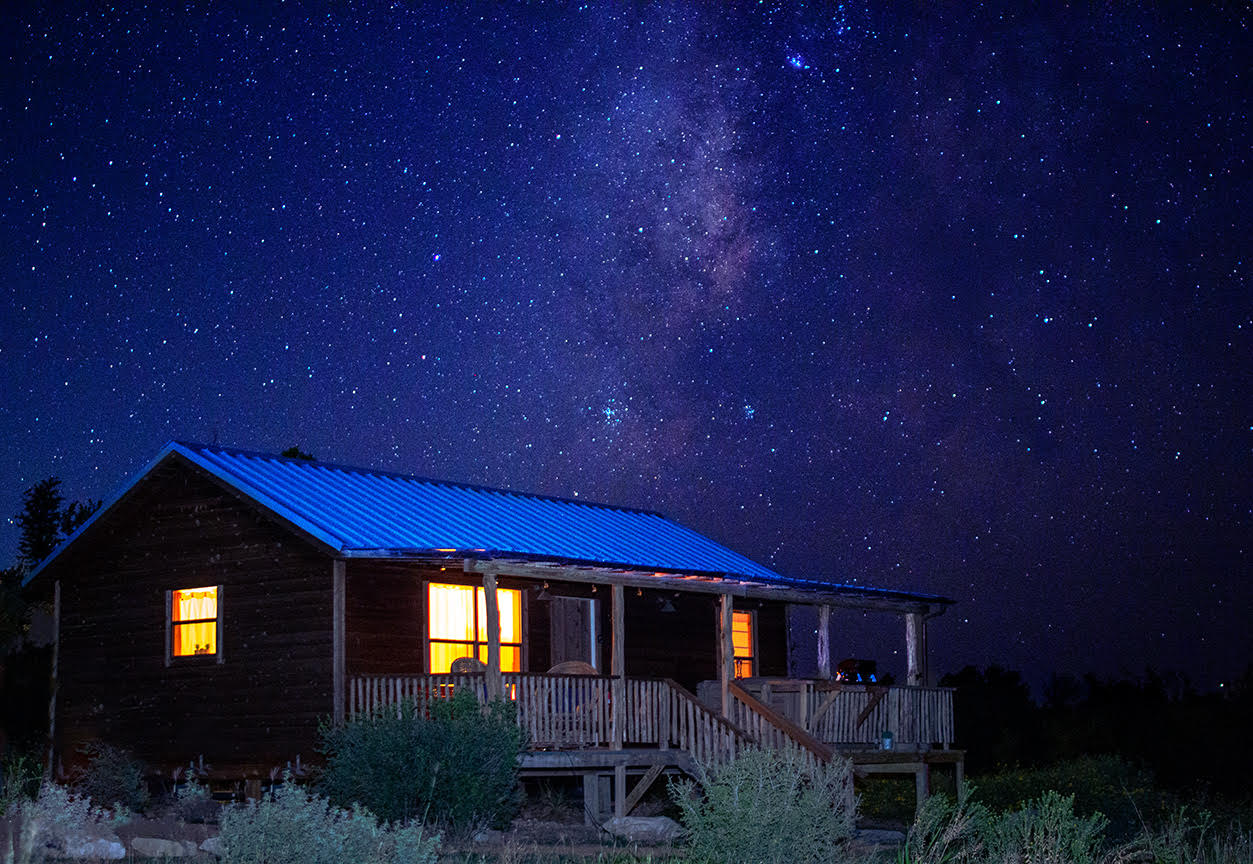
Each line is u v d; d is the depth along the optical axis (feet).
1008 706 153.58
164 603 79.10
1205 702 144.05
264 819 35.09
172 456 78.54
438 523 79.25
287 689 73.51
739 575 81.35
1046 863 39.19
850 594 90.02
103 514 80.28
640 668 90.12
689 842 48.06
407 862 35.60
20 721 81.41
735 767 39.52
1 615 75.46
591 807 75.31
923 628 96.02
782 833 37.96
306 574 73.97
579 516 94.12
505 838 62.08
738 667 98.78
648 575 77.30
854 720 85.66
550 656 84.74
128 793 70.79
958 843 47.88
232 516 77.46
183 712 77.05
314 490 79.20
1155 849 44.39
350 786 60.29
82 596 82.53
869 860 41.01
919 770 88.12
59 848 47.44
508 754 62.59
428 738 60.54
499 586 82.17
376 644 74.33
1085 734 138.00
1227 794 119.14
